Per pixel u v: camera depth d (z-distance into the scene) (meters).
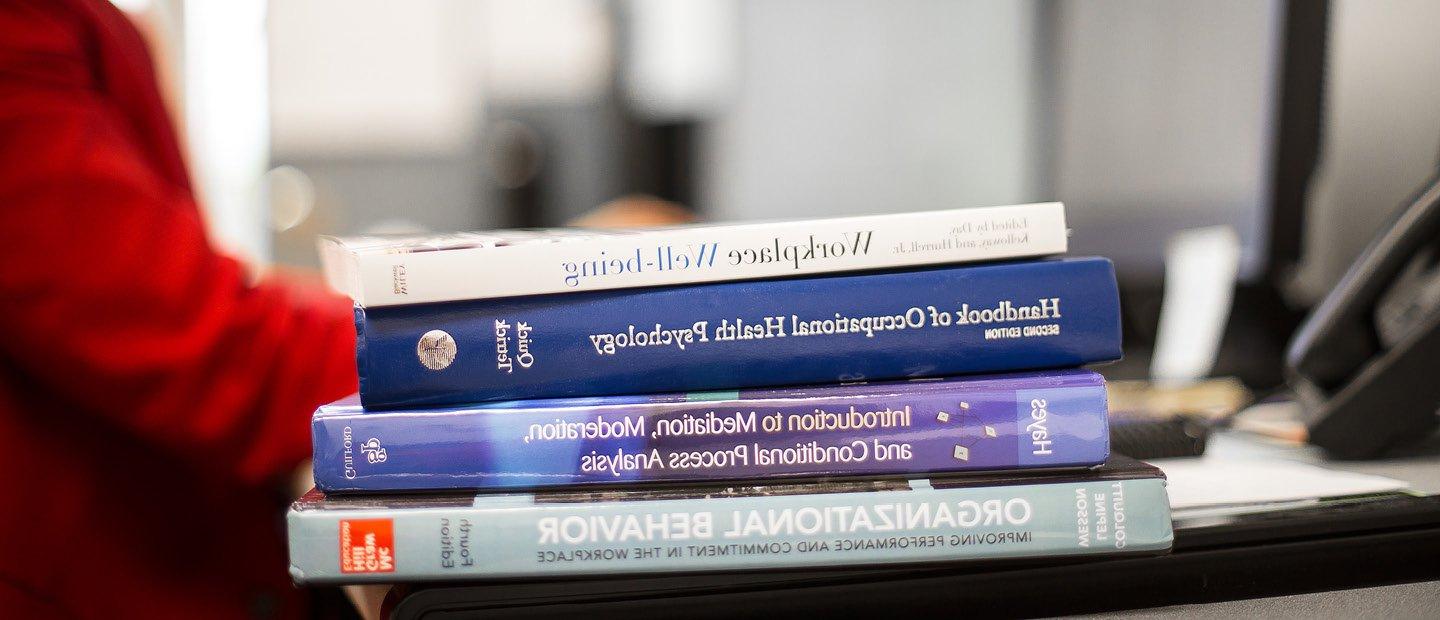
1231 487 0.83
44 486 0.90
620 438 0.77
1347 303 0.89
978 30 1.55
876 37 1.75
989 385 0.77
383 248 0.77
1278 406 1.02
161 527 0.94
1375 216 1.09
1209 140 1.21
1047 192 1.38
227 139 2.42
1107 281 0.77
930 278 0.77
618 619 0.77
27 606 0.89
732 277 0.77
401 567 0.76
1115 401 1.07
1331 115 1.12
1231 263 1.22
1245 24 1.18
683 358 0.77
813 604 0.77
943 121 1.64
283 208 2.51
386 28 2.55
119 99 0.91
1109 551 0.76
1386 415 0.87
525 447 0.77
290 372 0.90
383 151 2.61
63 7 0.88
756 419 0.77
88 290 0.85
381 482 0.77
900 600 0.78
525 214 2.72
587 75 2.64
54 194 0.84
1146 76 1.25
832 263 0.77
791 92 1.95
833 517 0.76
